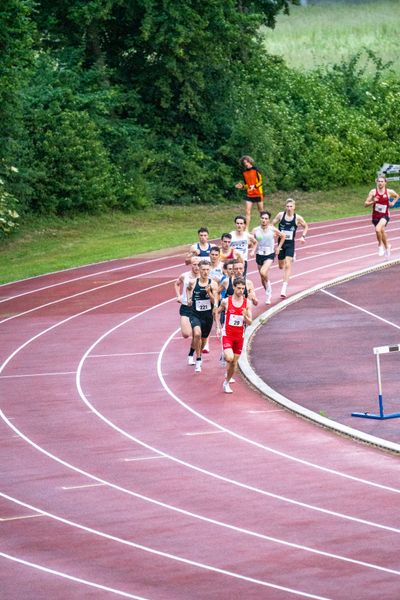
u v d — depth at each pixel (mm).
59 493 16906
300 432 20109
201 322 25016
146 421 21172
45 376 25250
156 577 13133
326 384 23547
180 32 54125
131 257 42344
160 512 15766
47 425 21141
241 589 12594
